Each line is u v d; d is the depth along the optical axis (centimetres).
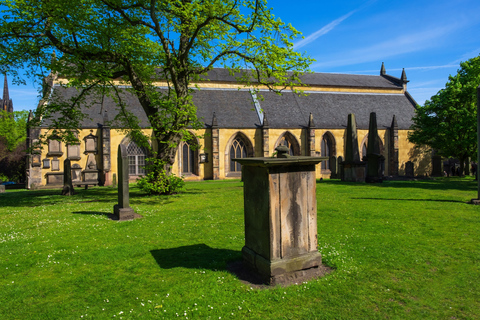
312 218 618
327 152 5025
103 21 1738
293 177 591
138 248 804
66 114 2073
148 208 1431
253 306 494
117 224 1098
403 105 5869
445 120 4088
